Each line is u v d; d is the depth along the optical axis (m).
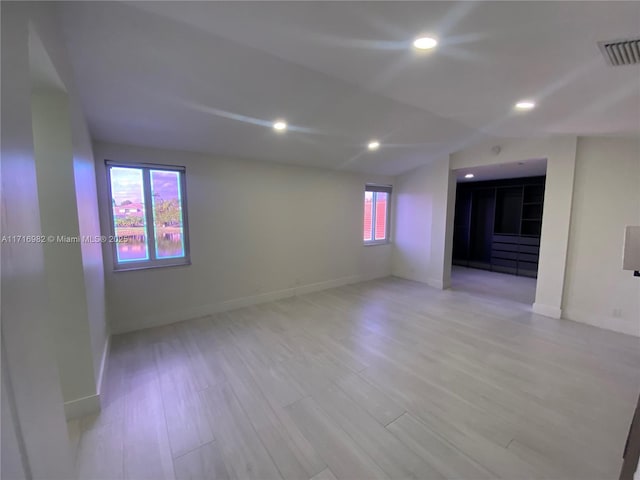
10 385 0.59
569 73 1.84
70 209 1.80
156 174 3.34
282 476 1.52
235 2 1.33
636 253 1.75
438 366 2.56
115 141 2.99
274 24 1.50
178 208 3.51
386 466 1.58
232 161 3.82
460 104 2.59
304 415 1.96
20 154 0.74
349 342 3.01
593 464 1.59
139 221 3.28
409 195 5.58
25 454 0.64
